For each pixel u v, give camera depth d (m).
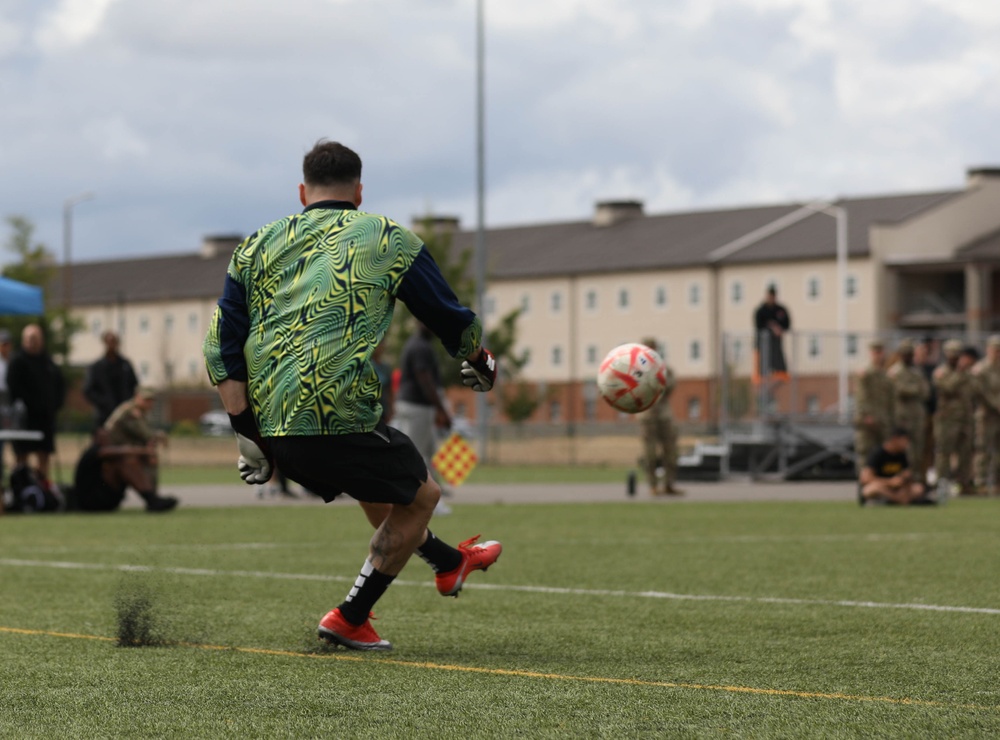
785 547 19.53
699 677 9.20
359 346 9.45
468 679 9.12
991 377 34.62
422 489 10.09
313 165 9.77
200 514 27.97
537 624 11.82
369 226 9.55
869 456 30.81
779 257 146.50
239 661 9.87
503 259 170.12
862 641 10.80
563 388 162.25
